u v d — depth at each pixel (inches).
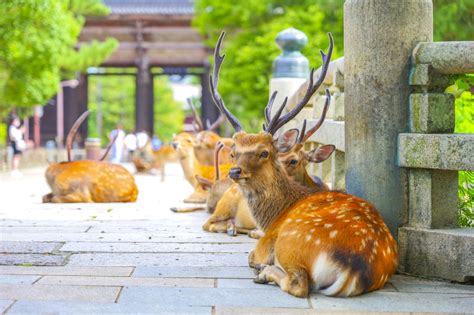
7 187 506.3
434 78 169.3
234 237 218.4
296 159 189.5
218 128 1412.4
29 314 129.9
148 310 133.3
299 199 167.3
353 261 139.9
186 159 335.0
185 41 1459.2
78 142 1501.0
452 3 496.7
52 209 295.7
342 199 156.6
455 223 170.1
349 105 178.4
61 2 757.3
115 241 210.1
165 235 222.1
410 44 171.6
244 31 942.4
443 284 157.9
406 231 168.4
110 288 150.1
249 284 154.0
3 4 639.8
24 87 769.6
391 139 172.2
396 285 155.8
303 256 143.6
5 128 935.7
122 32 1440.7
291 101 338.6
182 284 154.3
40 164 1004.6
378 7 171.9
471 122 246.2
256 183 163.3
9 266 173.0
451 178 169.2
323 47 772.6
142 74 1473.9
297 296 141.8
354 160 177.3
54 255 187.6
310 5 852.0
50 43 708.0
